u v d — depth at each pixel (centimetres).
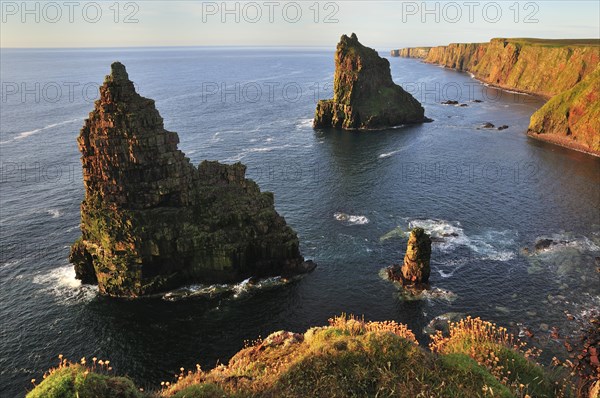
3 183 9675
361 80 16475
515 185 9781
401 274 6125
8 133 14075
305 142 14075
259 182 10069
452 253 6738
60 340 4994
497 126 16450
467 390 1681
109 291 5869
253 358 2412
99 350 4850
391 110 16688
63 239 7231
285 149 13062
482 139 14350
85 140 5759
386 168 11219
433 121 17425
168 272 6016
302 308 5575
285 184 9944
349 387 1728
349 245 7088
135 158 5644
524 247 6862
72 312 5506
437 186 9788
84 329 5191
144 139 5659
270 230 6372
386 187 9756
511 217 8025
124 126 5597
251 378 1928
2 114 17012
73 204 8594
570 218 7906
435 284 5944
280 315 5450
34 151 12169
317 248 7012
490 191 9412
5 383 4356
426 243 5819
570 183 9856
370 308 5516
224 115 17925
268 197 6612
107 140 5588
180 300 5791
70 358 4716
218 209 6184
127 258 5825
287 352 2345
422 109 17488
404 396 1658
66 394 1488
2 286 5997
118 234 5800
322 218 8119
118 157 5634
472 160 11888
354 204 8769
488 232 7438
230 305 5672
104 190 5762
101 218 5806
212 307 5634
